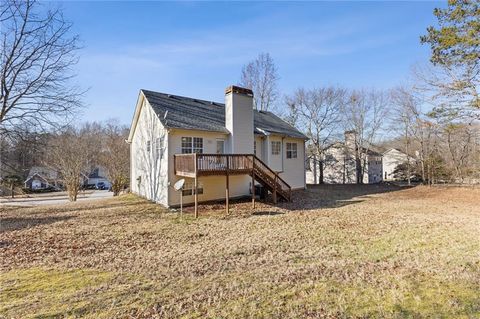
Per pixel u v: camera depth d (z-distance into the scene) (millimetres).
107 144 28500
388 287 4422
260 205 14047
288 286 4535
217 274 5152
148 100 14758
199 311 3752
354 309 3727
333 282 4680
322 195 18719
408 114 25500
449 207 14016
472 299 3955
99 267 5633
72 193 22094
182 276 5074
